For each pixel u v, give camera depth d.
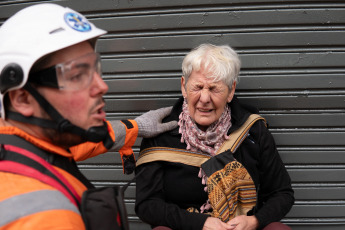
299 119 2.14
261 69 2.11
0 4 2.20
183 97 1.90
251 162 1.82
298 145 2.17
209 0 2.02
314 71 2.08
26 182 0.71
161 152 1.79
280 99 2.12
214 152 1.78
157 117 1.82
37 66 0.80
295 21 2.01
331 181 2.20
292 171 2.21
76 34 0.82
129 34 2.14
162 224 1.71
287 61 2.07
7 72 0.77
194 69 1.65
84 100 0.84
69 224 0.67
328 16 1.99
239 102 2.00
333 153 2.16
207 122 1.72
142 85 2.20
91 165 2.34
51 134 0.83
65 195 0.77
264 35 2.05
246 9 2.02
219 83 1.65
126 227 0.91
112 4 2.10
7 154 0.77
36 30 0.80
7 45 0.80
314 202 2.24
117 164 2.32
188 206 1.83
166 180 1.82
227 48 1.77
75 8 2.14
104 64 2.20
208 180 1.70
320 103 2.11
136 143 2.29
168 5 2.06
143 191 1.77
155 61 2.16
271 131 2.18
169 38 2.12
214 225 1.62
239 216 1.68
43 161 0.80
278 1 1.99
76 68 0.82
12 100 0.81
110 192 0.89
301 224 2.27
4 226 0.62
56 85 0.80
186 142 1.79
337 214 2.23
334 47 2.04
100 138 0.90
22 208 0.64
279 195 1.84
